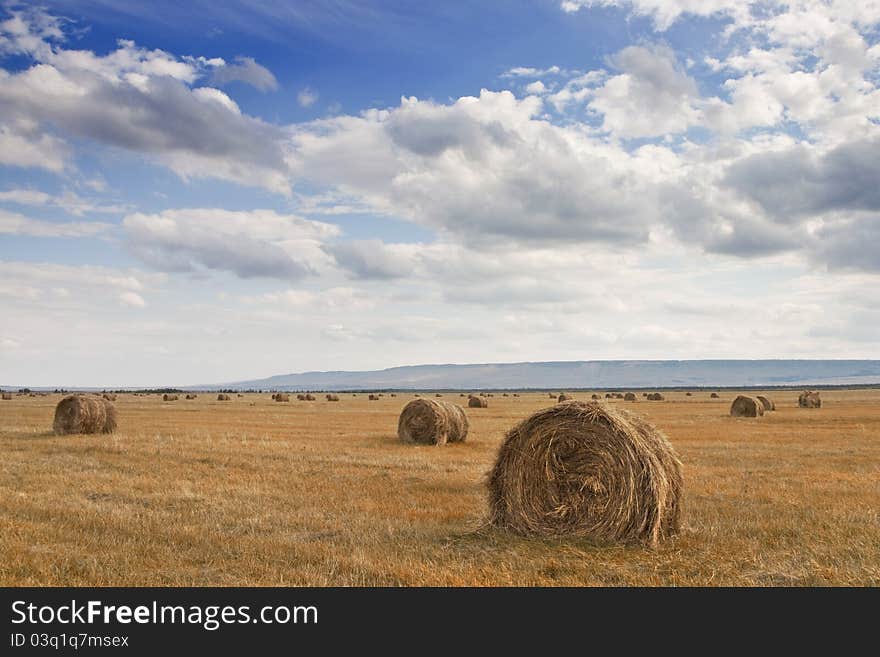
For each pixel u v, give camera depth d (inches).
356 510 535.8
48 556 396.5
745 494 601.9
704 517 514.9
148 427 1350.9
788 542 442.0
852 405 2637.8
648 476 462.0
